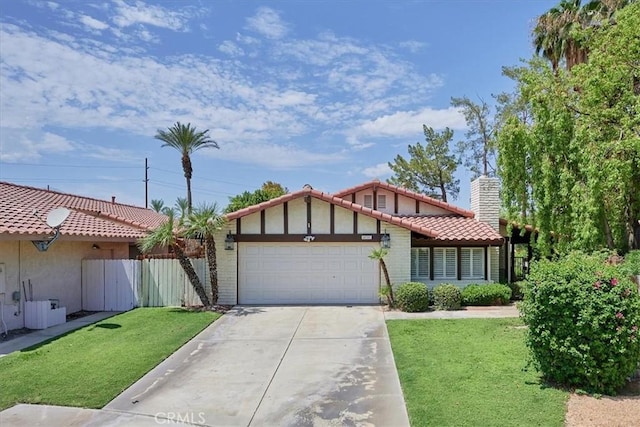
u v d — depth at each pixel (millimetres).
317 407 7051
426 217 19938
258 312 14953
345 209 16688
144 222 25250
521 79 16781
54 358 9602
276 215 16719
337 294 16719
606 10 20438
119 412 6902
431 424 5980
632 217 13602
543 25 23562
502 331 11500
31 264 13438
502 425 5848
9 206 14578
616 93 13000
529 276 7641
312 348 10562
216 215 15719
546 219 14469
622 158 12211
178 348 10531
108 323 13250
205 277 16656
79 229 15383
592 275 7062
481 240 17250
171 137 30578
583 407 6367
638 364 7285
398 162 42219
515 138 15367
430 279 17859
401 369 8586
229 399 7449
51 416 6719
